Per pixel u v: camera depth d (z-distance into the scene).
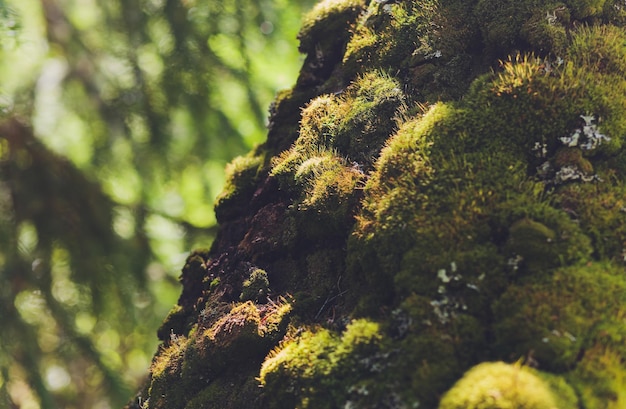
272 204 2.14
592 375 1.40
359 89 2.11
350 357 1.61
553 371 1.42
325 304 1.85
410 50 2.13
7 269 4.21
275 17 4.79
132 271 4.52
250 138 5.14
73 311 4.39
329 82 2.31
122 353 4.89
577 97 1.77
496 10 2.01
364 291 1.77
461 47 2.05
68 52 4.85
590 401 1.38
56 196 4.44
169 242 4.80
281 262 2.04
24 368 4.16
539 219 1.63
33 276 4.30
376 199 1.80
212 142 4.88
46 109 4.71
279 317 1.88
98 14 4.92
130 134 4.72
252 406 1.76
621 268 1.58
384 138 1.97
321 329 1.75
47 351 4.38
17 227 4.32
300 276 1.97
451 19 2.09
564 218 1.62
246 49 4.75
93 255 4.41
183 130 5.00
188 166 4.98
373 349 1.59
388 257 1.69
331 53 2.39
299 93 2.39
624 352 1.44
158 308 4.70
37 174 4.44
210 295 2.15
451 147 1.78
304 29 2.47
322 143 2.10
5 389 4.06
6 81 4.59
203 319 2.06
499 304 1.54
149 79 4.73
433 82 2.02
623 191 1.69
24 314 4.28
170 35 4.59
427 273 1.62
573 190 1.67
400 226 1.70
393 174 1.80
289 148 2.27
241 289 2.06
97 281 4.41
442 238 1.64
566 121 1.76
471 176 1.72
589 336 1.45
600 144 1.73
